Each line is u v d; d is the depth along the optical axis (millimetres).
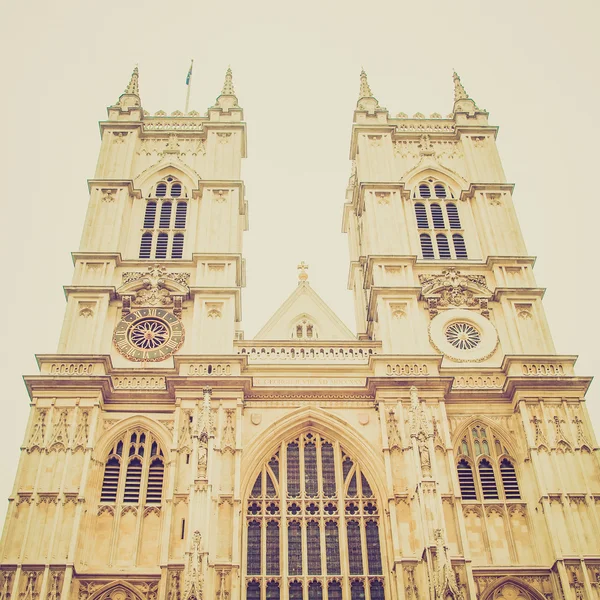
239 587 42906
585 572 43125
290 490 47469
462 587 42531
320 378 51906
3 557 42594
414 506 45094
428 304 56219
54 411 48344
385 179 64375
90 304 54719
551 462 47625
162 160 65438
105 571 43219
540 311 55688
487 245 59938
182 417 48688
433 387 50156
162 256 59469
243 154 69938
